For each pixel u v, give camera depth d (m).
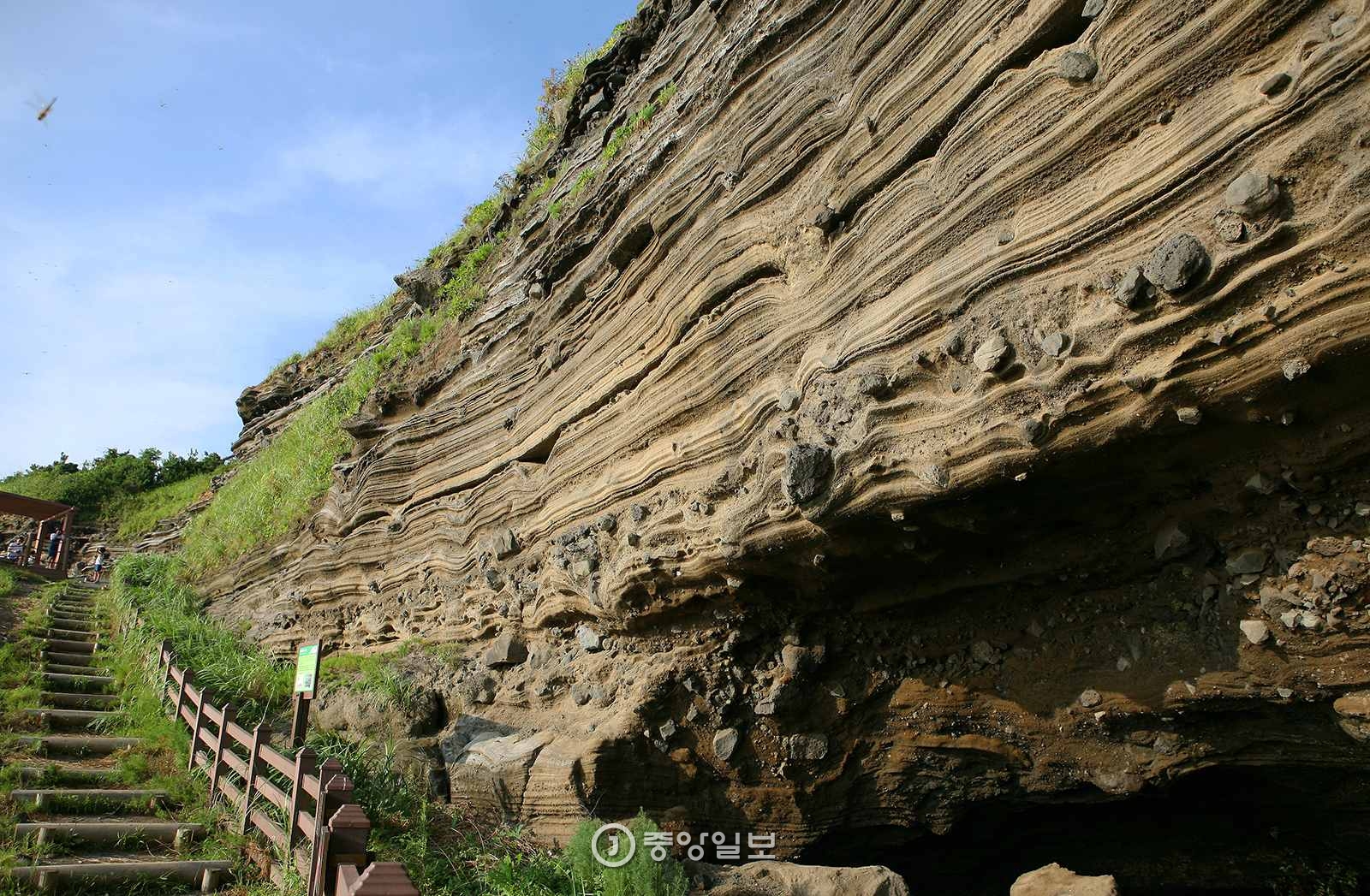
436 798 6.87
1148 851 5.45
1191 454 3.73
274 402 22.80
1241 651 3.97
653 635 6.48
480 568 8.63
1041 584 4.75
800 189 5.69
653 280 7.02
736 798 5.93
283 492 14.91
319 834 4.36
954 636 5.26
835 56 5.67
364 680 8.38
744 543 5.21
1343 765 4.06
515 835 6.05
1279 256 3.15
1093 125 3.84
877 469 4.44
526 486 8.36
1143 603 4.43
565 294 8.47
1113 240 3.72
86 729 8.20
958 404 4.18
